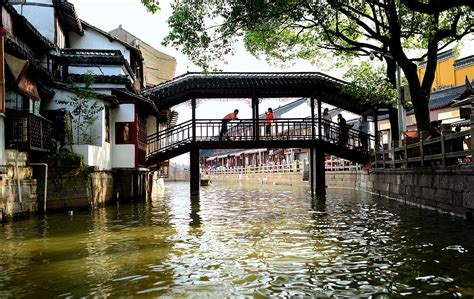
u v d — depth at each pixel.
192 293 6.66
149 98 25.05
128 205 21.14
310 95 27.05
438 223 12.88
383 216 15.14
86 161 18.19
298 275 7.59
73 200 17.53
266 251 9.59
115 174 22.70
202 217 16.03
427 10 12.92
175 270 8.00
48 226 13.48
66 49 23.44
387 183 22.53
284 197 26.20
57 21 22.69
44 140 16.36
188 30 15.81
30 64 15.86
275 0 15.30
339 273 7.67
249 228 13.06
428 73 20.62
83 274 7.76
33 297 6.50
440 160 16.36
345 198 23.72
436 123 20.11
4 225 13.59
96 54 23.69
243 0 15.02
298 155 56.22
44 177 16.67
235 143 26.41
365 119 29.36
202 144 26.33
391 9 18.58
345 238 11.05
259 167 58.03
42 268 8.19
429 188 16.39
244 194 30.33
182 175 73.19
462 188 13.48
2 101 13.60
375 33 19.48
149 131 29.98
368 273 7.65
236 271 7.90
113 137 22.31
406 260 8.51
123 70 24.39
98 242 10.84
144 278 7.48
